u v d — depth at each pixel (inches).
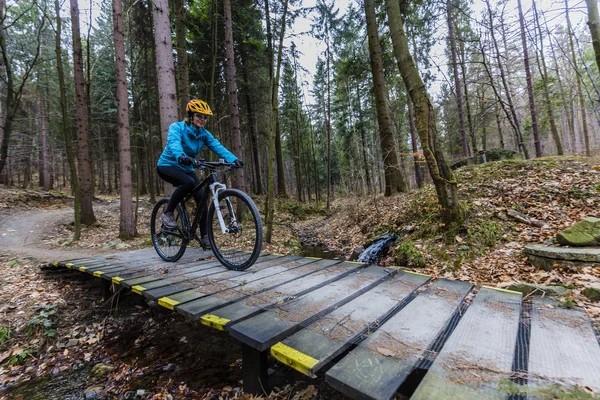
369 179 486.0
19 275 188.1
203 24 523.5
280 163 853.2
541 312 77.9
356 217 374.6
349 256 262.4
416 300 86.8
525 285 106.4
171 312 154.3
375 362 55.8
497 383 47.1
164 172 130.0
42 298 155.8
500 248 164.6
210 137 133.6
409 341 63.4
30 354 120.0
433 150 186.1
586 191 189.2
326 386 84.5
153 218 174.4
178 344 126.0
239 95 671.1
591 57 644.1
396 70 504.7
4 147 390.0
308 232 465.4
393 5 184.5
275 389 83.9
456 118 642.2
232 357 113.5
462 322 71.3
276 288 103.5
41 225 424.2
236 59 603.2
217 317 81.0
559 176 223.9
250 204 117.0
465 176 276.1
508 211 192.9
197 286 111.1
